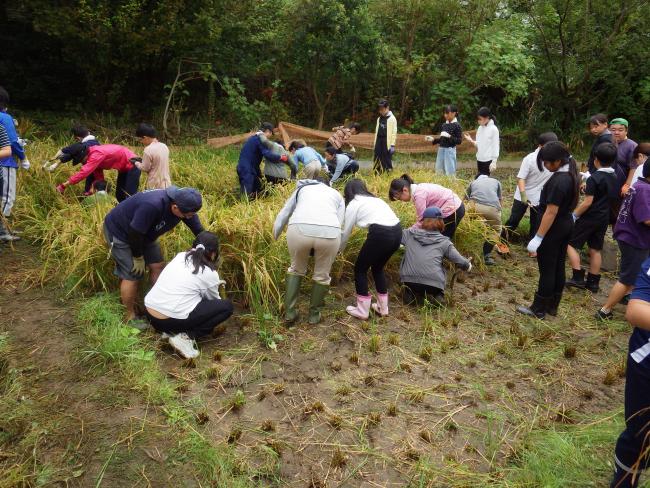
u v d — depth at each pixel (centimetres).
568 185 441
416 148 1328
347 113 1465
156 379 365
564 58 1281
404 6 1305
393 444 323
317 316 459
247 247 501
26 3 1069
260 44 1345
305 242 421
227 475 288
